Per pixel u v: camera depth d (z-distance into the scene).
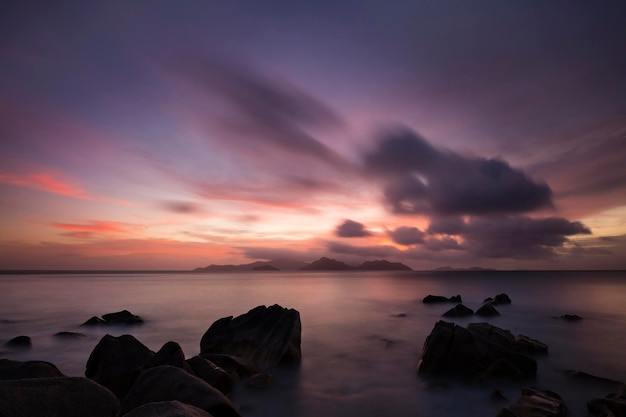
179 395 7.56
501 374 13.63
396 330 25.86
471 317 31.59
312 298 52.22
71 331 25.52
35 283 101.38
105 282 111.62
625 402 9.66
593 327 27.08
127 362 11.76
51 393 5.68
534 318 31.48
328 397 12.39
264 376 13.04
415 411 11.18
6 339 22.58
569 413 10.27
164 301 47.56
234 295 58.09
